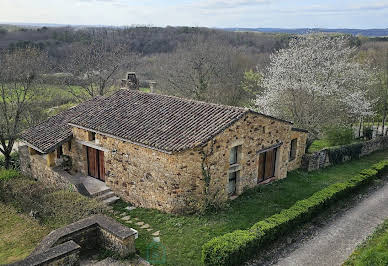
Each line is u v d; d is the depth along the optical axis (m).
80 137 17.28
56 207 13.75
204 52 37.50
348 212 15.14
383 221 14.26
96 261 11.09
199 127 14.33
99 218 12.12
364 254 11.00
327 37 29.12
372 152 26.86
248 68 43.72
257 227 11.88
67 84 31.17
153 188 14.51
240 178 15.90
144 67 44.84
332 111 26.98
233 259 10.43
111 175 16.20
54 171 17.53
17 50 28.36
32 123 25.91
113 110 17.58
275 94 27.00
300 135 20.64
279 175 18.64
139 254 11.42
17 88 24.98
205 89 35.72
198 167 13.70
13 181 16.31
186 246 11.84
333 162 22.98
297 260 11.30
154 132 14.61
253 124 15.82
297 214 13.14
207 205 14.16
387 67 38.62
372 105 31.20
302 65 27.12
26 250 11.92
